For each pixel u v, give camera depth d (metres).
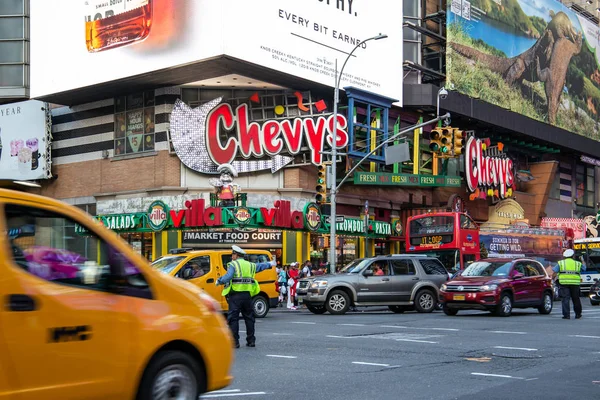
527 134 49.97
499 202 47.91
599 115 60.06
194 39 31.39
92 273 5.87
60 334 5.49
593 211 61.62
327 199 35.53
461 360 11.41
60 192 39.38
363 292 23.11
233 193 33.12
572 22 56.84
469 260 30.61
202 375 6.68
